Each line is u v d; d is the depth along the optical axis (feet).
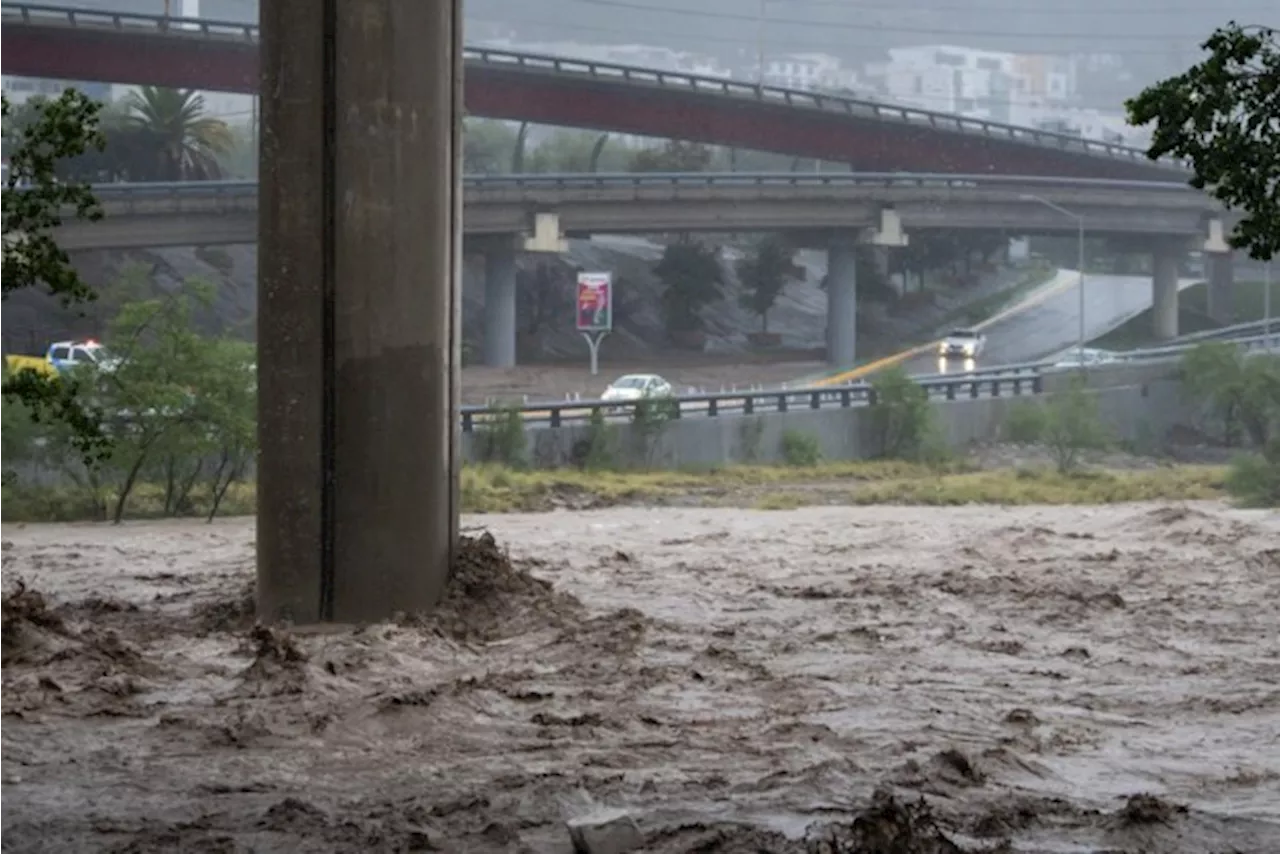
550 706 100.78
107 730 92.32
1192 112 96.84
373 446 131.44
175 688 104.73
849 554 199.41
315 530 131.75
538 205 523.29
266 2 130.11
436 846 68.64
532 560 184.14
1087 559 190.19
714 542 215.92
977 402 404.16
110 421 244.83
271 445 132.05
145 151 578.66
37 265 123.95
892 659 120.98
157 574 173.58
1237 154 96.68
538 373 530.27
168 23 536.42
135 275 296.51
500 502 287.07
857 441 383.65
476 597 136.56
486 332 534.37
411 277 131.75
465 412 334.44
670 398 351.67
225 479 273.75
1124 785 82.17
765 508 296.92
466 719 95.86
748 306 645.92
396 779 81.20
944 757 83.87
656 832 69.46
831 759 85.05
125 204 440.04
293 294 130.82
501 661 117.60
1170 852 68.08
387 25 129.59
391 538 132.26
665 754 87.40
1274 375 415.85
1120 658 122.72
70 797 77.61
